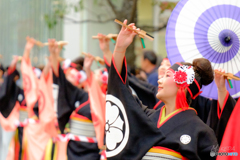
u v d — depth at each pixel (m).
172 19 4.41
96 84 6.80
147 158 3.68
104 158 6.62
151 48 11.77
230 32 4.25
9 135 9.60
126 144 3.65
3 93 7.99
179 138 3.69
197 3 4.33
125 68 3.76
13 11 12.66
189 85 3.89
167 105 3.95
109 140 3.72
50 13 11.60
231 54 4.30
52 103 6.75
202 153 3.70
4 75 8.26
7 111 8.10
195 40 4.32
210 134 3.75
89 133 6.82
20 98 8.17
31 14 12.17
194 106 4.91
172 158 3.65
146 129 3.67
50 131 6.84
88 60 6.78
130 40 3.69
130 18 9.55
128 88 3.85
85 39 11.78
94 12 11.55
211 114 4.50
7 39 12.80
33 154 7.44
